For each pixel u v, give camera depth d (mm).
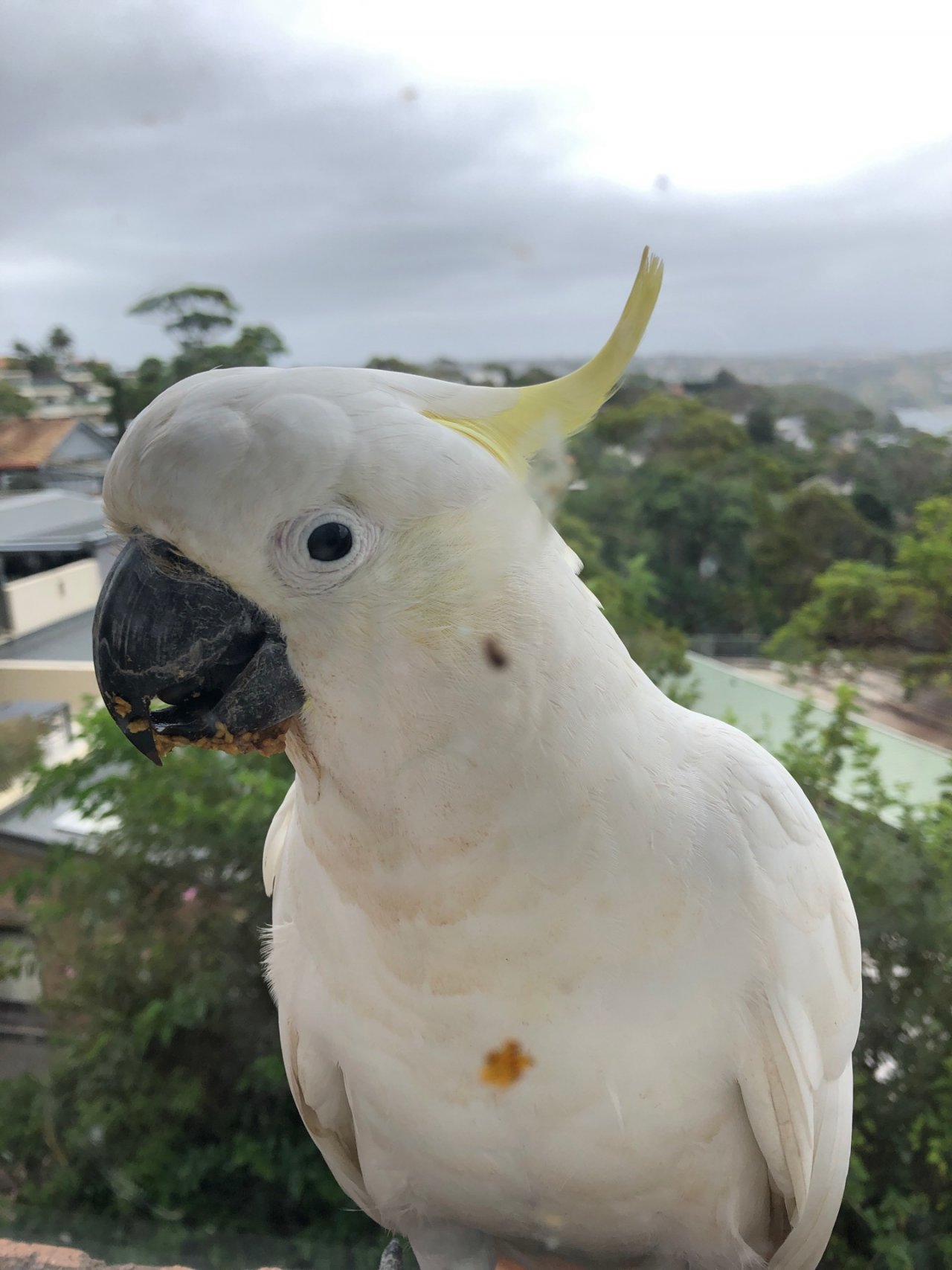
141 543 199
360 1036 251
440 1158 262
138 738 210
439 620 185
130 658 199
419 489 181
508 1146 249
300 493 177
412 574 184
